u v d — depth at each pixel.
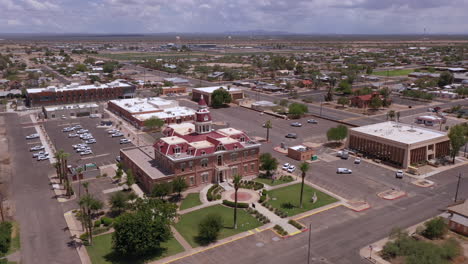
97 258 80.75
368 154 151.75
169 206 90.56
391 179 125.62
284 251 82.31
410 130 155.75
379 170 134.62
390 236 84.38
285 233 89.44
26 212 102.50
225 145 123.19
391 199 109.25
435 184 120.75
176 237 88.88
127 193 114.44
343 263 77.62
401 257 78.38
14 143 169.50
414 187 118.44
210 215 89.00
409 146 134.25
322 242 85.69
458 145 138.00
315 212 100.94
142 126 194.25
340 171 131.62
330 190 116.69
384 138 143.62
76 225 95.50
